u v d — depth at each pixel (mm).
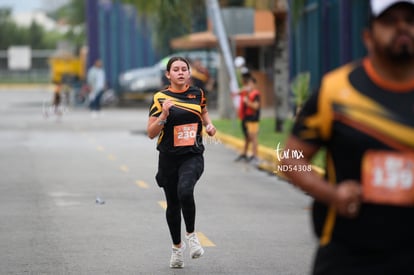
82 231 23734
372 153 9180
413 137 9078
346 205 9031
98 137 57906
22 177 36188
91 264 19641
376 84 9242
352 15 57500
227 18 60469
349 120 9219
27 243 22062
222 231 23891
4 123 72688
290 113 74562
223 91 70938
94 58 112812
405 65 9117
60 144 52469
